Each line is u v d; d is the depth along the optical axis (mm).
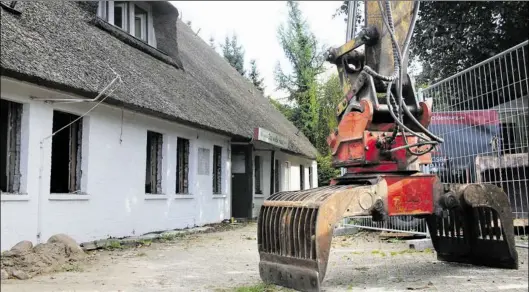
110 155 10055
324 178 30000
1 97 7422
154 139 12266
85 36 10719
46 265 6719
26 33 8359
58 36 9453
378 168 5359
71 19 10914
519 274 5648
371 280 5430
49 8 10312
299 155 23453
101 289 5293
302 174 27109
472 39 14320
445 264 6480
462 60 15078
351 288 4977
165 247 9250
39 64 7750
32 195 7977
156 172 12266
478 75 8000
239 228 13742
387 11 5168
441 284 5145
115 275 6180
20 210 7738
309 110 31094
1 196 7375
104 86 9117
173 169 12617
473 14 14359
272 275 5191
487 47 14398
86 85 8547
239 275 6062
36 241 8023
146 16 14719
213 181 15734
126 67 11258
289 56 31938
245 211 17547
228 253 8336
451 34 14461
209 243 9922
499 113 8008
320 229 4562
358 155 5367
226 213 16156
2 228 7391
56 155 9352
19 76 7195
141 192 11141
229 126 14852
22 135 7969
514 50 7484
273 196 5562
